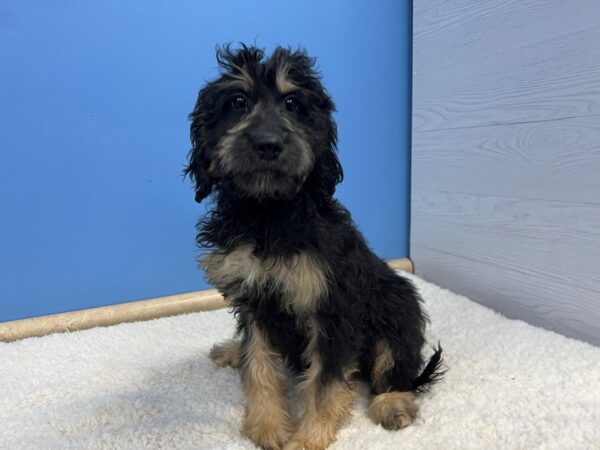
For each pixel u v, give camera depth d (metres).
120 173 0.68
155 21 0.65
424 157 0.77
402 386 0.46
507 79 0.60
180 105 0.68
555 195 0.56
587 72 0.51
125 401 0.47
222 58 0.45
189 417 0.44
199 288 0.75
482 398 0.44
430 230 0.78
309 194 0.42
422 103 0.76
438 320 0.61
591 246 0.53
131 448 0.40
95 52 0.64
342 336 0.40
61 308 0.69
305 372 0.43
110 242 0.69
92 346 0.60
